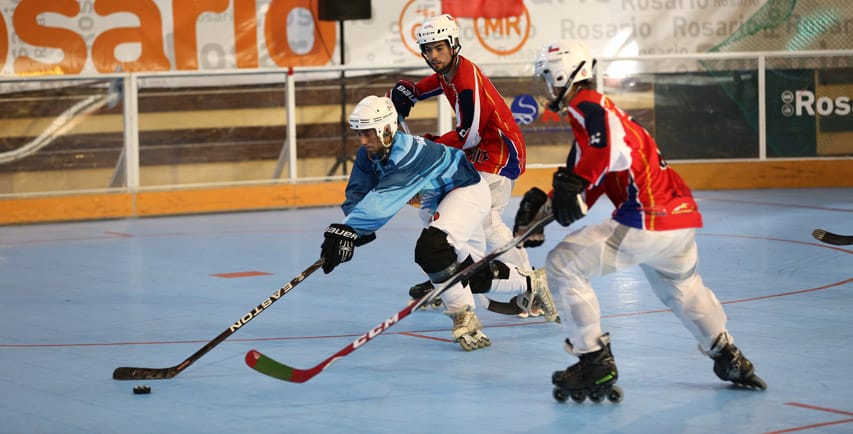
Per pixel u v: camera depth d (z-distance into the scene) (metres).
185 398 15.05
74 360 17.48
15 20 38.72
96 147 37.09
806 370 15.84
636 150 13.73
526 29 42.72
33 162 36.28
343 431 13.35
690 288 14.66
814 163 41.59
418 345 18.17
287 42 41.59
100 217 37.16
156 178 37.94
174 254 29.23
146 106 37.62
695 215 14.25
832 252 27.14
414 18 42.16
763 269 25.02
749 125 41.41
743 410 13.88
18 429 13.69
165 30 40.34
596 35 43.09
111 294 23.52
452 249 17.48
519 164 19.84
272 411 14.32
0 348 18.42
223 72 38.12
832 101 41.44
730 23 43.59
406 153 17.05
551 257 14.38
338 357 14.52
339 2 39.75
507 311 19.95
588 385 14.27
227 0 40.84
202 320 20.61
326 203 39.59
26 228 35.31
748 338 18.02
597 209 37.44
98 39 39.62
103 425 13.80
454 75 19.27
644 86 40.84
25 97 35.97
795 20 43.59
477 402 14.62
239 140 38.59
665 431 13.10
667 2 43.28
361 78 39.41
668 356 16.91
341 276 25.38
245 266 27.06
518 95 40.28
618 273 24.48
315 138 39.31
